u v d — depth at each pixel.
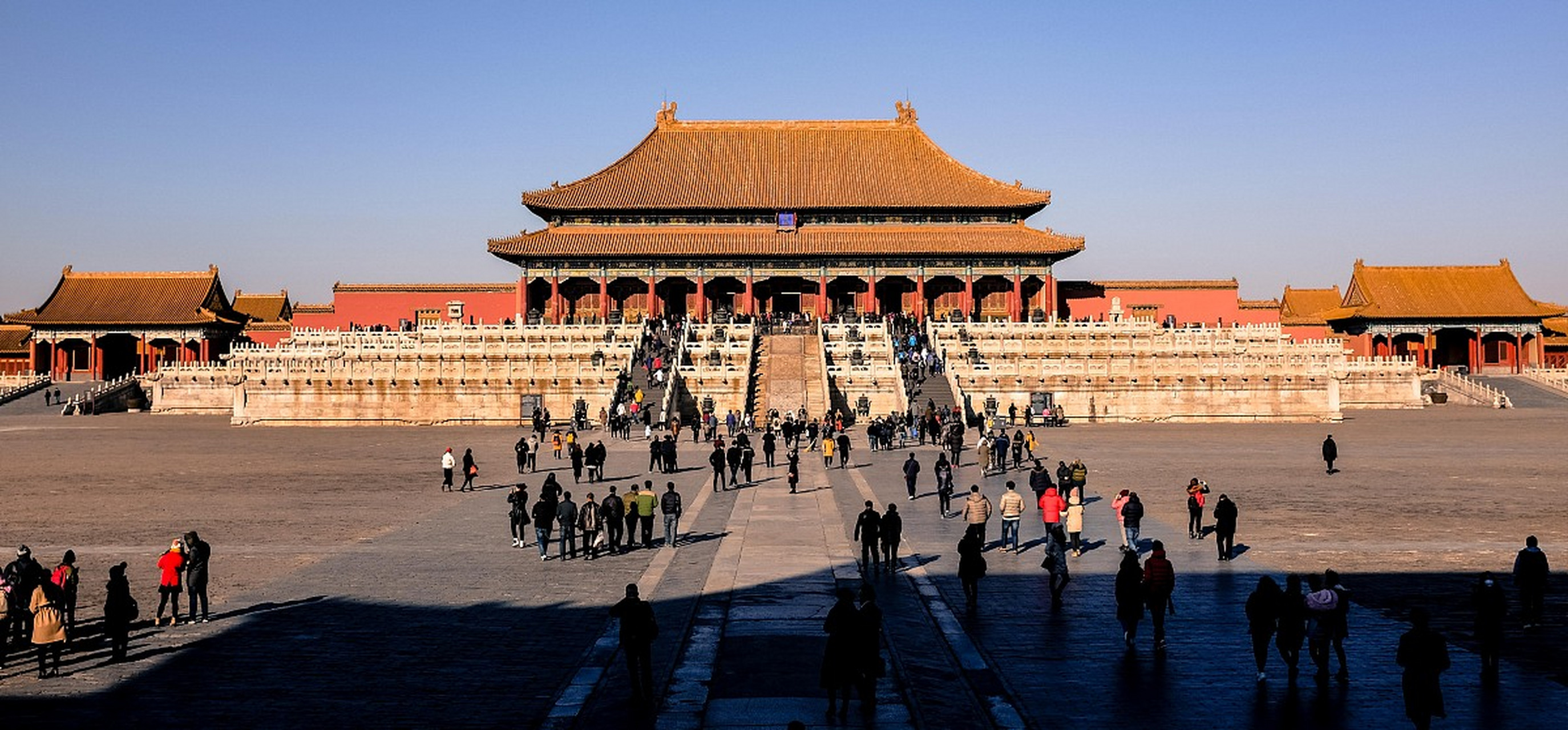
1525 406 115.81
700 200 153.25
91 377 155.38
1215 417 98.50
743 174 159.50
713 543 39.62
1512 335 156.00
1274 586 23.50
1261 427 92.06
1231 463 64.44
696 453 70.81
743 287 155.12
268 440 82.69
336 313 157.38
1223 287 158.50
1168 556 36.78
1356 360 122.25
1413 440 79.25
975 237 151.75
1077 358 110.94
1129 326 123.69
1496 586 23.45
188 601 31.09
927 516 45.62
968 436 80.06
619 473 61.00
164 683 23.70
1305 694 22.69
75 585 27.19
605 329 118.81
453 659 25.44
